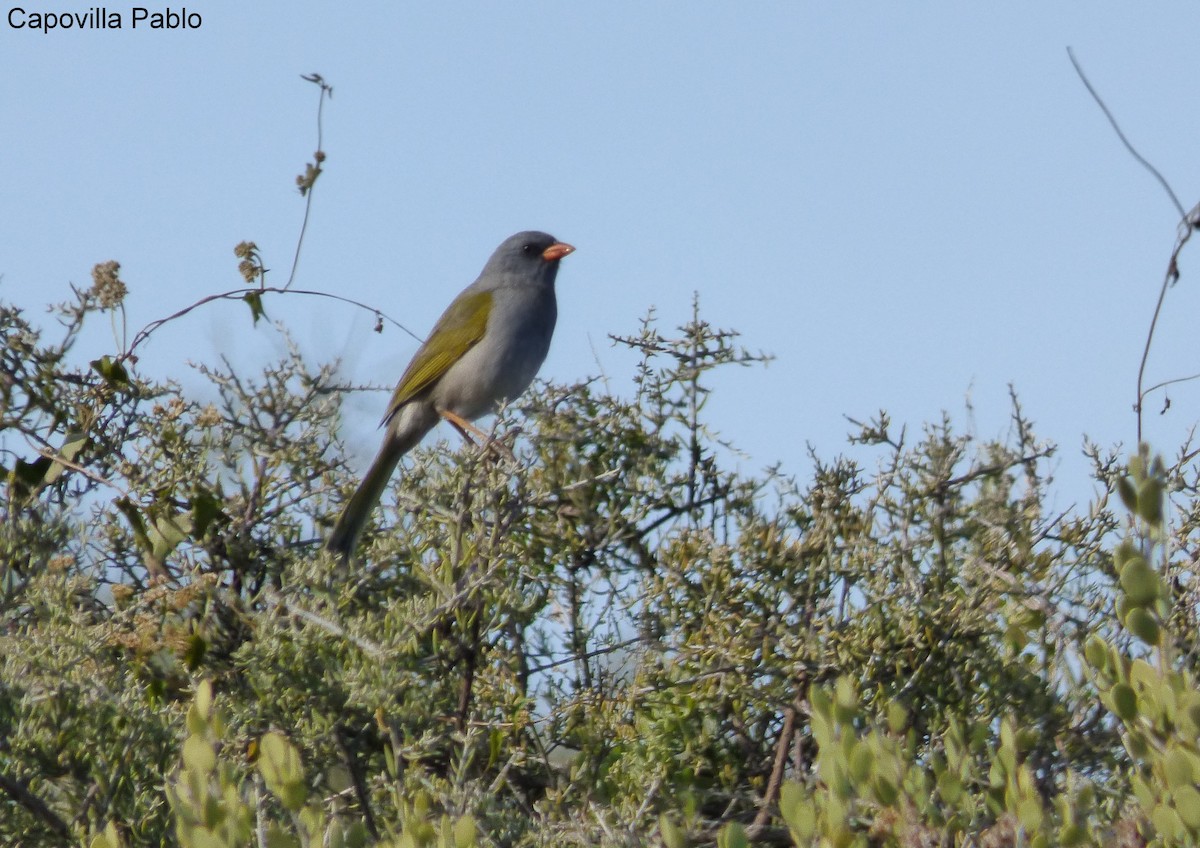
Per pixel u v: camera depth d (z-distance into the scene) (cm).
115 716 922
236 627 1039
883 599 1012
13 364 1116
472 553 992
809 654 992
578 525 1160
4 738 933
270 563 1110
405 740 904
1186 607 956
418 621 945
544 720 1012
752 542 1061
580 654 1079
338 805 898
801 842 611
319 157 1161
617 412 1170
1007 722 656
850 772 623
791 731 1002
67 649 944
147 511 1081
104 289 1134
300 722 921
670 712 1025
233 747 905
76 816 897
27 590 1030
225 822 598
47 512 1081
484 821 848
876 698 967
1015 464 1114
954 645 995
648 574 1145
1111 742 960
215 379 1147
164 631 969
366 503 1131
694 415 1189
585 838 823
